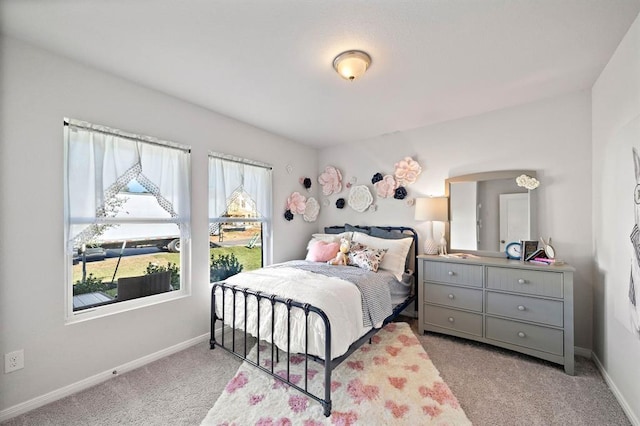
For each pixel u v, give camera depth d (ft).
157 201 7.79
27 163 5.74
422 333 9.34
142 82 7.42
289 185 12.60
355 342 6.93
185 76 7.14
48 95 6.02
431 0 4.68
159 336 7.78
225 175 9.78
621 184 5.82
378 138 12.26
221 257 9.93
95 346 6.59
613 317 6.29
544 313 7.31
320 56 6.32
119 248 7.37
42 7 4.73
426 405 5.71
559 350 7.09
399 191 11.44
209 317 9.05
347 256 10.26
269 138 11.65
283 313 6.48
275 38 5.68
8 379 5.44
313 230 13.87
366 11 4.93
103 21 5.12
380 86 7.77
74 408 5.71
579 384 6.52
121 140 7.12
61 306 6.13
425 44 5.89
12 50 5.58
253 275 8.20
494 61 6.56
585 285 7.95
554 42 5.84
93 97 6.67
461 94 8.30
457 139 10.26
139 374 6.95
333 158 13.74
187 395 6.13
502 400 5.96
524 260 8.02
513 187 9.05
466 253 9.86
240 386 6.39
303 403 5.78
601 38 5.71
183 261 8.58
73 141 6.34
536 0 4.68
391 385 6.40
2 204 5.44
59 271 6.12
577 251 8.11
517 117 9.10
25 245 5.69
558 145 8.43
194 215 8.76
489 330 8.16
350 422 5.23
